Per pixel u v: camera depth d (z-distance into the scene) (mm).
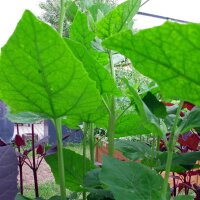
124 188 268
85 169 421
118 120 433
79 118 412
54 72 244
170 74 215
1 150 316
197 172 514
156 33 187
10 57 231
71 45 311
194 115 302
